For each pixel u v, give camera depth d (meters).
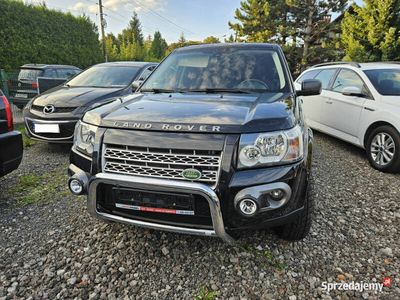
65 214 2.91
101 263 2.20
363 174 4.09
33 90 8.60
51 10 17.12
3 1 14.16
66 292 1.93
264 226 1.92
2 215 2.88
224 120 1.90
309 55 22.53
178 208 1.92
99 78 5.61
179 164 1.84
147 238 2.49
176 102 2.34
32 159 4.58
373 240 2.52
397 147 3.95
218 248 2.36
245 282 2.02
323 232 2.61
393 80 4.54
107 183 1.99
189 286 1.99
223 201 1.82
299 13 22.94
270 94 2.60
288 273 2.11
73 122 4.50
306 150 2.16
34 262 2.21
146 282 2.02
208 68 3.06
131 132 1.96
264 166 1.87
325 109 5.51
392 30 17.12
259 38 23.77
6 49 13.59
